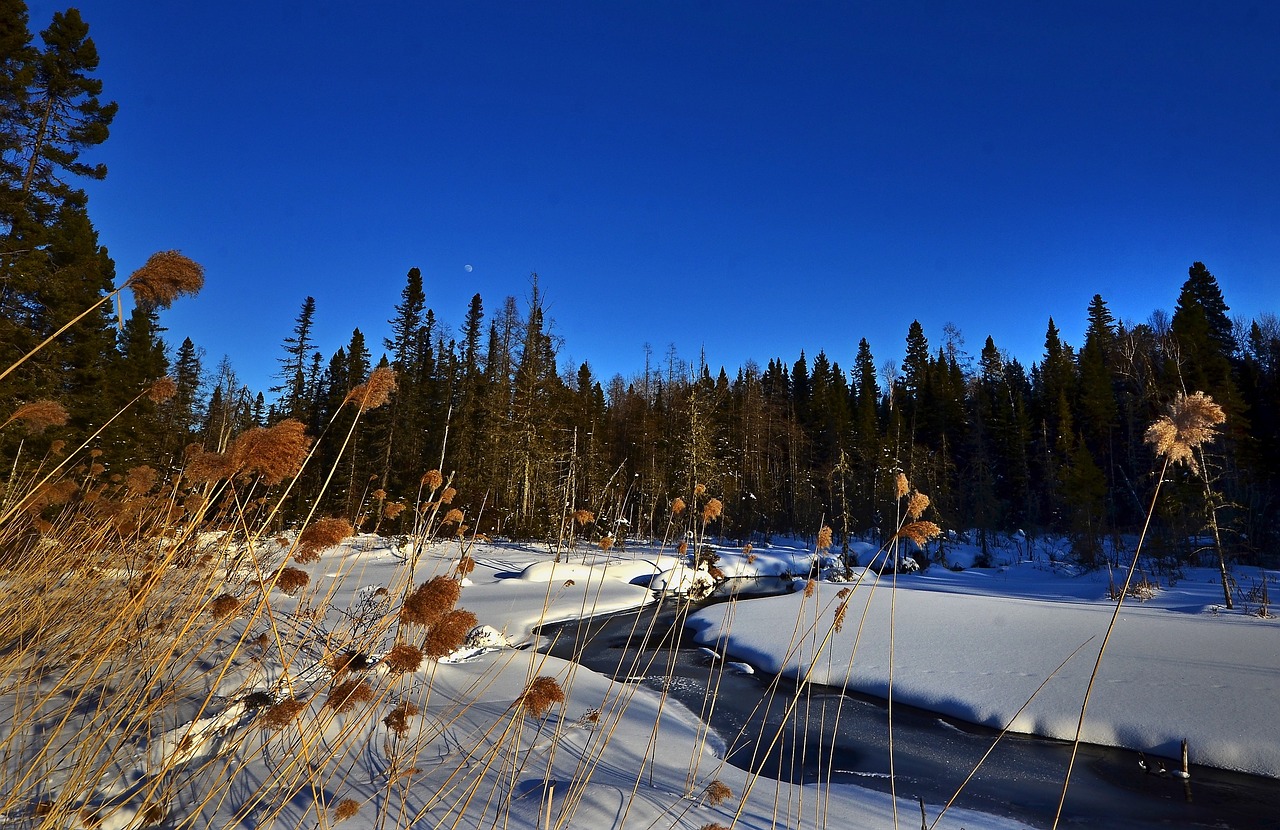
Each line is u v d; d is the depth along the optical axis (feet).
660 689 30.09
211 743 11.07
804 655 36.19
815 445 149.48
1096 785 21.02
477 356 122.01
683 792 14.78
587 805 12.05
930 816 16.79
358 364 124.57
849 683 32.12
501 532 86.89
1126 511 103.60
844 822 14.75
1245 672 28.63
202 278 8.47
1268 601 47.93
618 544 75.31
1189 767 22.44
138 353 84.07
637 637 42.68
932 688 30.09
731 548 90.84
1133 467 103.55
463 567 11.87
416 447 100.22
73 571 13.73
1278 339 120.88
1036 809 19.11
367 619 13.56
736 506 115.34
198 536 10.42
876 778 20.88
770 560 83.41
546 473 94.48
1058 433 127.95
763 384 184.55
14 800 8.27
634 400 145.38
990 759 23.13
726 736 23.67
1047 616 42.19
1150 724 24.90
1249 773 21.81
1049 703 27.35
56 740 9.90
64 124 50.49
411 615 6.40
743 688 31.32
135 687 10.14
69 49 50.52
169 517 12.11
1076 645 34.63
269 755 11.42
